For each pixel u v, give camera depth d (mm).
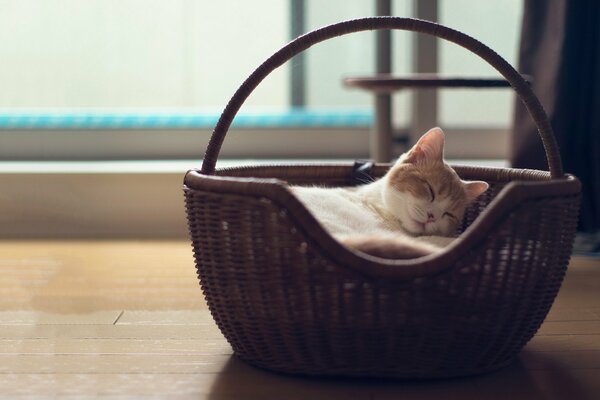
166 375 1310
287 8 2980
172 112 2998
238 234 1252
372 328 1206
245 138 2949
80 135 2924
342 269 1181
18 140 2920
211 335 1529
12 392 1236
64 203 2676
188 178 1353
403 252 1234
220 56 3004
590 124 2389
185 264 2209
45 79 2992
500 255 1215
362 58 3020
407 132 2965
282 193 1188
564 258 1346
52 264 2199
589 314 1686
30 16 2955
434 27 1351
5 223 2682
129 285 1948
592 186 2410
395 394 1222
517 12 2906
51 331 1554
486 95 2943
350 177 1912
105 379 1292
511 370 1338
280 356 1284
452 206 1708
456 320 1220
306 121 2992
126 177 2668
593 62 2363
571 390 1246
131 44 2988
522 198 1202
